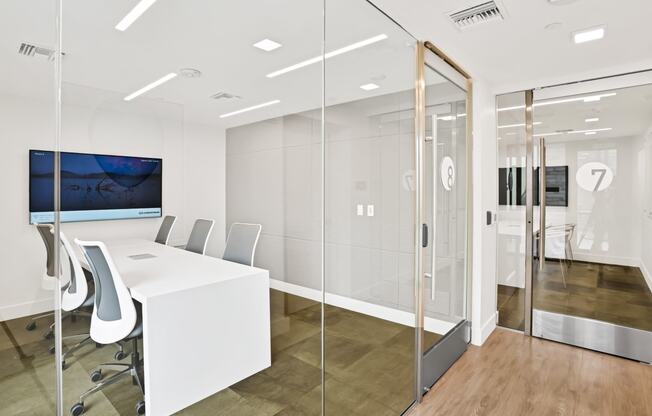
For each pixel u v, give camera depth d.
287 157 1.72
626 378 2.58
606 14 2.03
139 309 1.14
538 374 2.64
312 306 1.88
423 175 2.47
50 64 0.92
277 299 1.70
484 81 3.21
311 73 1.82
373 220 2.22
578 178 3.20
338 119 2.00
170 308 1.24
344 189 2.05
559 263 3.28
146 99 1.13
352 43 2.02
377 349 2.18
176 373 1.28
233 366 1.50
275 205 1.66
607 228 3.08
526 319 3.41
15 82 0.85
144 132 1.12
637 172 2.96
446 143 2.81
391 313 2.29
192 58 1.29
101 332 1.04
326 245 1.95
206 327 1.38
